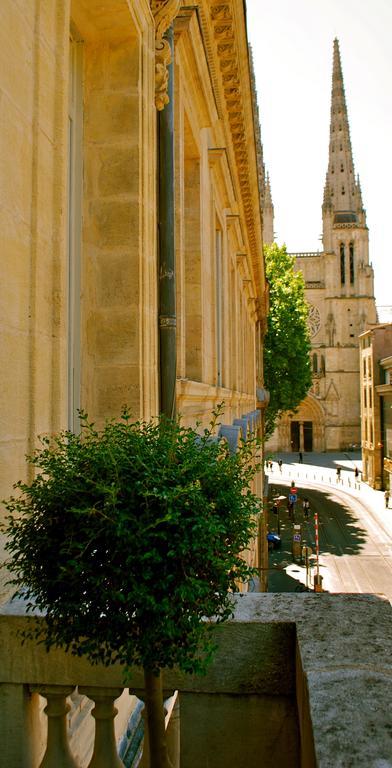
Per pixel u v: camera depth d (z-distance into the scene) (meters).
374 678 2.40
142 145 5.07
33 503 2.33
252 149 15.27
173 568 2.18
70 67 4.90
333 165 86.25
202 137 8.73
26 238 3.04
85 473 2.29
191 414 7.26
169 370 5.48
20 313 2.97
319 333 86.00
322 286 85.69
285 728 3.04
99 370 4.97
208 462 2.50
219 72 10.21
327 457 81.56
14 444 2.89
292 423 87.94
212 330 9.98
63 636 2.24
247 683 3.04
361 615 3.08
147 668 2.27
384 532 40.72
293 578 31.19
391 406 53.84
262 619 3.06
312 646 2.72
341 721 2.09
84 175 5.04
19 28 2.96
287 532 41.72
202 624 2.28
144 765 2.87
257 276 30.58
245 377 23.34
